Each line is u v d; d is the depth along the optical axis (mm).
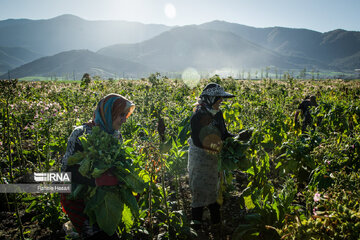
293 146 4859
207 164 3746
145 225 4133
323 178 3861
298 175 4922
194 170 3824
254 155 4406
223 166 3531
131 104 2840
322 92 12672
